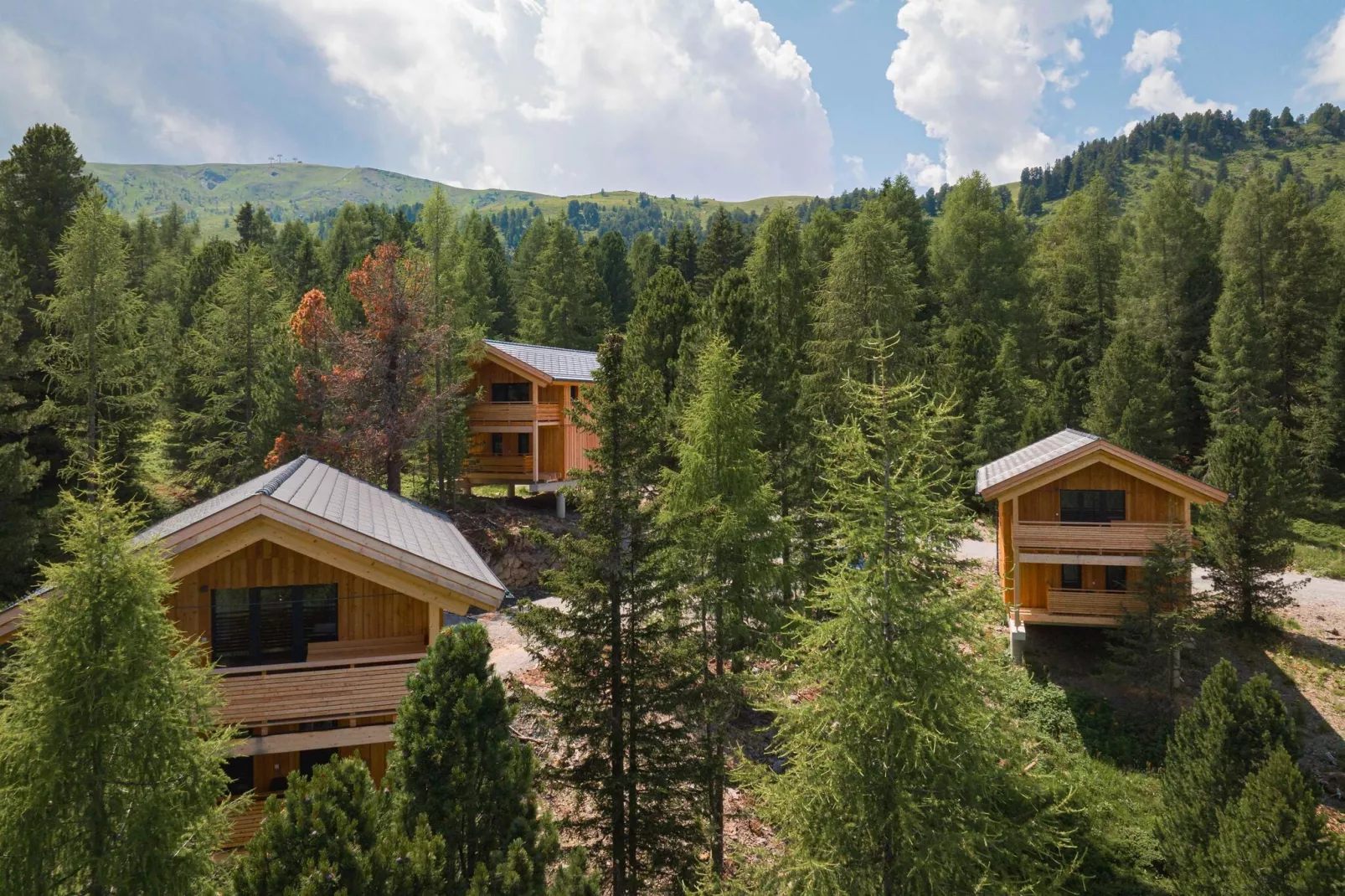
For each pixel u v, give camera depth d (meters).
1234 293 43.59
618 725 11.78
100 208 28.11
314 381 31.55
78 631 7.46
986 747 8.47
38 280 32.88
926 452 9.27
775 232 47.00
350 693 11.95
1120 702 22.12
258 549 12.70
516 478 34.03
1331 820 17.47
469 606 12.71
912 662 8.32
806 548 20.70
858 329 37.62
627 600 12.16
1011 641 23.83
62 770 7.23
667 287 38.16
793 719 9.02
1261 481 25.30
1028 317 53.97
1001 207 64.50
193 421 32.88
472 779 8.86
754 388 24.80
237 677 11.77
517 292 72.12
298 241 79.88
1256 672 23.52
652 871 11.85
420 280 30.50
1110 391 39.72
